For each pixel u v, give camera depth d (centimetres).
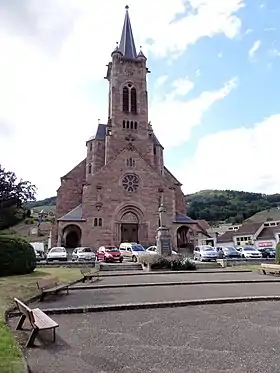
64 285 1457
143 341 703
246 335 736
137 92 5691
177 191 5628
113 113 5441
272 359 581
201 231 6656
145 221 4556
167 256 2850
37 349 650
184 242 4809
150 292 1409
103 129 5803
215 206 12050
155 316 954
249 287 1542
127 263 2998
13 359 531
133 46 6241
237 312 991
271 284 1655
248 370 532
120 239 4431
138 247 3531
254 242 6366
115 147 5278
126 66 5769
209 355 606
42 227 6925
